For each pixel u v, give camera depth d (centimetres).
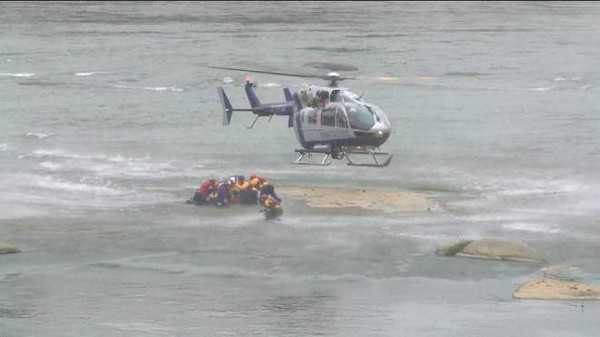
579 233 12069
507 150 17550
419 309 9606
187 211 13212
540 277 10494
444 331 9038
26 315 9481
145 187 14750
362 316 9444
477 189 14512
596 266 10825
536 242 11706
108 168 16150
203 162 16675
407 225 12462
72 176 15500
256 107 15338
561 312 9525
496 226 12412
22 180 15175
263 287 10306
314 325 9206
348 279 10512
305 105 14588
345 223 12538
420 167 16062
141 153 17488
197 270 10850
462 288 10212
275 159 16838
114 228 12444
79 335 8938
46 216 13038
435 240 11812
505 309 9612
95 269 10900
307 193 14038
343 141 14162
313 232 12169
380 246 11588
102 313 9525
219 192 13412
